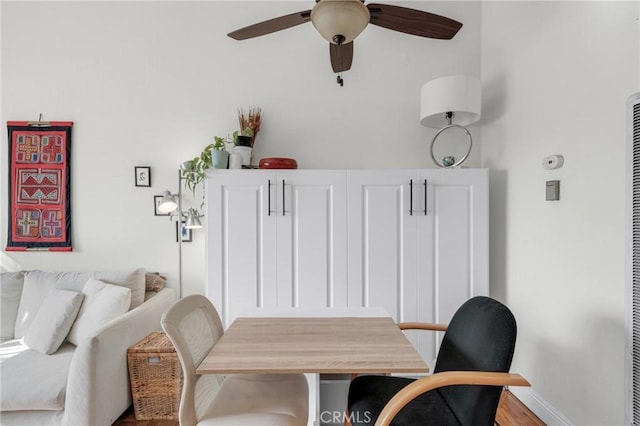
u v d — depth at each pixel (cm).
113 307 186
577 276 154
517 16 199
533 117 185
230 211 203
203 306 135
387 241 204
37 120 247
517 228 200
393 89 246
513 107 204
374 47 246
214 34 246
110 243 249
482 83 241
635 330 120
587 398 148
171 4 246
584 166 150
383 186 203
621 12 131
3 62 246
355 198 203
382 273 204
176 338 107
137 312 191
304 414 115
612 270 136
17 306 210
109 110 247
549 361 172
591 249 146
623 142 131
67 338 188
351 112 246
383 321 144
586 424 148
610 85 137
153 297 221
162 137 248
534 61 184
